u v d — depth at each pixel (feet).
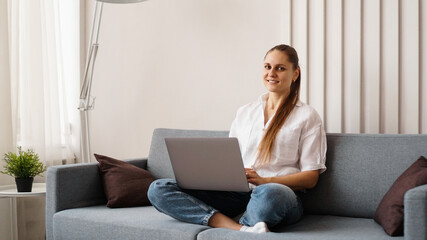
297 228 5.63
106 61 10.28
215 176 5.86
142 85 9.87
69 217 6.41
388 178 6.22
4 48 8.79
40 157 9.30
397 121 7.34
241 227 5.60
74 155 10.36
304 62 7.98
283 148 6.50
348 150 6.55
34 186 8.63
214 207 6.23
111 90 10.23
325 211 6.54
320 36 7.86
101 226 6.12
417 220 4.52
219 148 5.69
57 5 9.82
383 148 6.36
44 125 9.37
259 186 5.63
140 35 9.85
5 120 8.84
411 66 7.27
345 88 7.74
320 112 7.90
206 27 9.10
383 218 5.36
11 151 8.94
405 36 7.30
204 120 9.17
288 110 6.65
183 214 5.89
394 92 7.36
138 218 6.12
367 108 7.56
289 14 8.09
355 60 7.59
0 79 8.75
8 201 8.57
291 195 5.56
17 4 9.04
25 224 9.59
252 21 8.61
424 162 5.79
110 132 10.27
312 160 6.40
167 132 8.05
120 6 10.07
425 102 7.23
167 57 9.55
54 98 9.66
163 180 6.16
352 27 7.60
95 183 7.20
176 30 9.43
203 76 9.15
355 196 6.36
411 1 7.23
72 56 10.40
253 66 8.63
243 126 7.00
